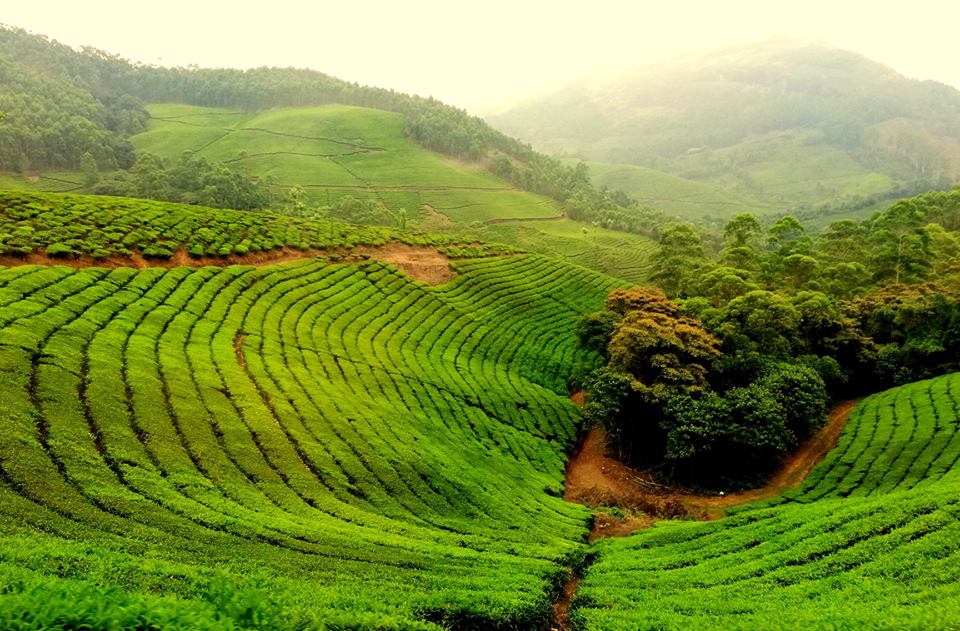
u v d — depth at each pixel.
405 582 22.88
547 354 71.81
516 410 55.94
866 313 67.25
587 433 59.19
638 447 53.72
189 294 51.81
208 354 41.75
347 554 24.48
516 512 36.78
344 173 198.88
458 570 25.52
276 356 46.22
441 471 38.19
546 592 25.00
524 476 44.53
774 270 81.50
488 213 183.38
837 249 96.19
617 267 139.75
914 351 59.72
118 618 11.68
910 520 26.17
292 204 138.38
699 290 77.19
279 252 73.44
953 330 58.59
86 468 25.39
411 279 78.12
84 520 21.70
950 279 69.19
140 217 67.94
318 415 38.84
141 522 22.75
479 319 75.19
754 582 24.47
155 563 18.98
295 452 33.88
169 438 30.56
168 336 42.38
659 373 51.84
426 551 26.89
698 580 26.09
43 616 10.95
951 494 27.31
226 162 197.62
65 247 51.94
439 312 72.44
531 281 92.56
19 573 14.67
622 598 25.00
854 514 28.69
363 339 57.97
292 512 28.16
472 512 34.97
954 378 52.59
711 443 45.44
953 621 16.14
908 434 45.38
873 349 61.94
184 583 17.78
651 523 40.50
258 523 25.27
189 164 157.25
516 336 74.25
